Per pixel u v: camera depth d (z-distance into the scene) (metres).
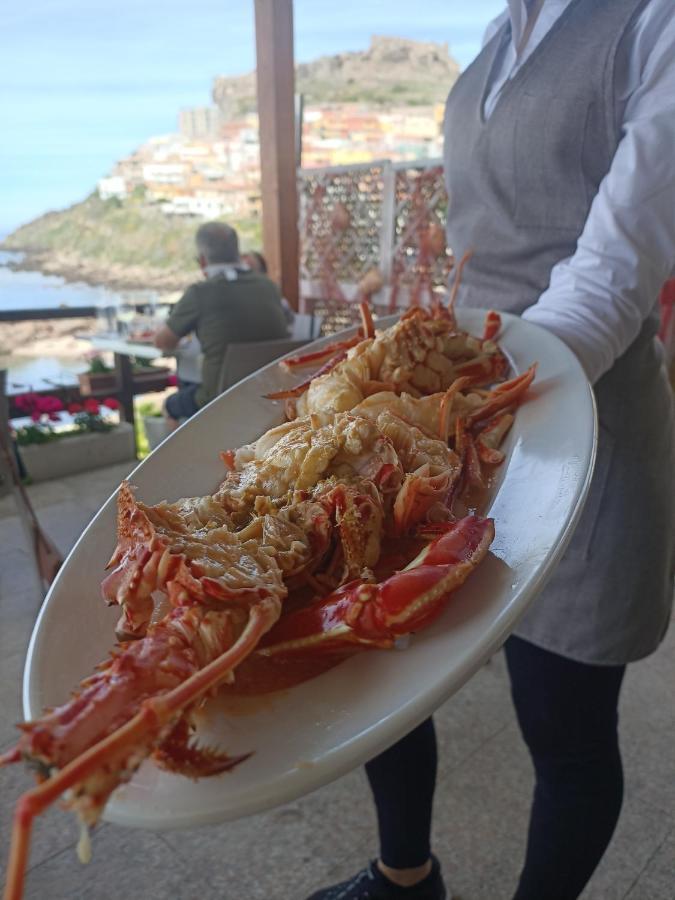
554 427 0.75
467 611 0.51
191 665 0.42
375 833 1.48
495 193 1.19
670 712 1.81
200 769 0.40
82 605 0.57
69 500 3.40
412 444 0.75
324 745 0.42
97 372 4.39
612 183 0.95
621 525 1.11
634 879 1.37
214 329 3.07
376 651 0.49
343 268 4.45
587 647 1.11
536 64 1.07
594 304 0.95
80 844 0.32
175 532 0.54
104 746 0.33
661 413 1.14
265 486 0.68
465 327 1.11
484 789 1.59
